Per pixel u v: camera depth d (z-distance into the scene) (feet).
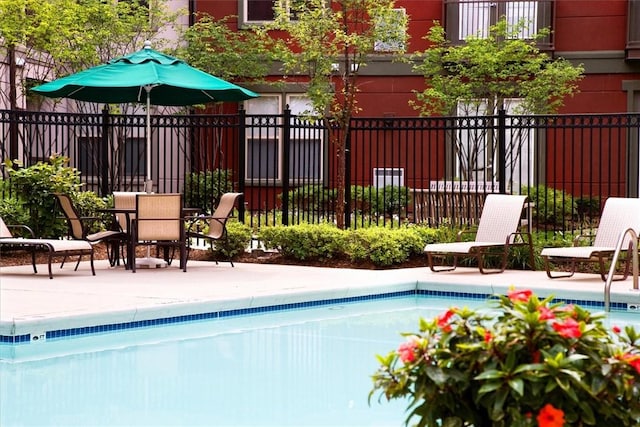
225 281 34.40
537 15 63.57
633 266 32.32
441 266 41.39
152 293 30.04
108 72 38.17
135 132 63.46
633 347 10.82
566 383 9.69
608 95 63.52
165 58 39.81
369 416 17.20
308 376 20.81
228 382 20.15
